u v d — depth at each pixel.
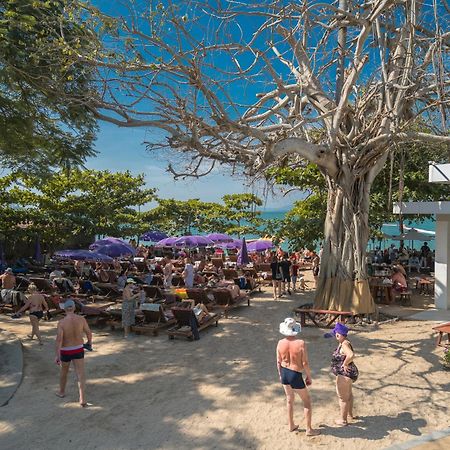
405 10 12.41
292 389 6.29
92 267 21.95
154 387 8.20
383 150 13.05
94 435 6.36
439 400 7.44
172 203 39.84
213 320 12.62
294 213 19.44
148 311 12.05
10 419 6.88
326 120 13.45
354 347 10.44
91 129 12.03
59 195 27.09
